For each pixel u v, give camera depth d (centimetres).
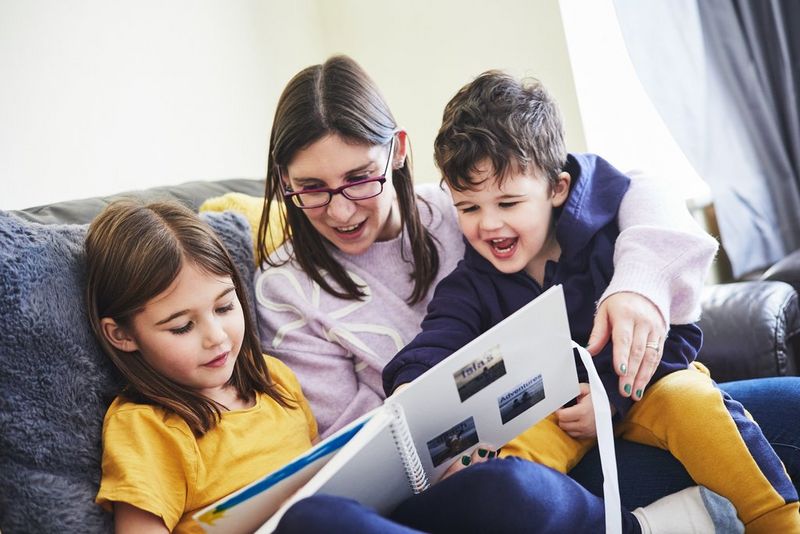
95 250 103
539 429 110
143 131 174
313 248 129
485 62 219
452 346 113
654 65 213
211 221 124
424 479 89
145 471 93
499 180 113
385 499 88
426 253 131
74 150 158
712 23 216
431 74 228
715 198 219
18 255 96
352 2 235
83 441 95
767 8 213
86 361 98
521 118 115
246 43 208
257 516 82
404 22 229
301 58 229
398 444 85
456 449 94
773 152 217
